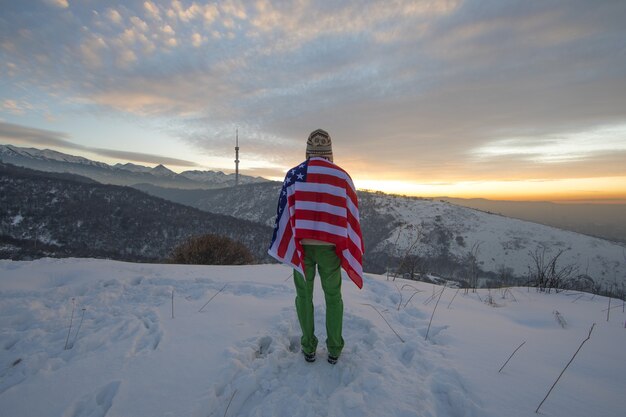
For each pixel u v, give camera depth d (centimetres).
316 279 443
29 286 379
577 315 332
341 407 171
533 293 450
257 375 197
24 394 171
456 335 257
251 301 339
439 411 172
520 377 195
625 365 213
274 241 221
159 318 280
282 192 226
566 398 174
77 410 164
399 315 315
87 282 384
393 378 197
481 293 442
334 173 215
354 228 217
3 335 241
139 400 169
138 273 449
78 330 254
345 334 272
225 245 898
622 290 461
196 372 195
